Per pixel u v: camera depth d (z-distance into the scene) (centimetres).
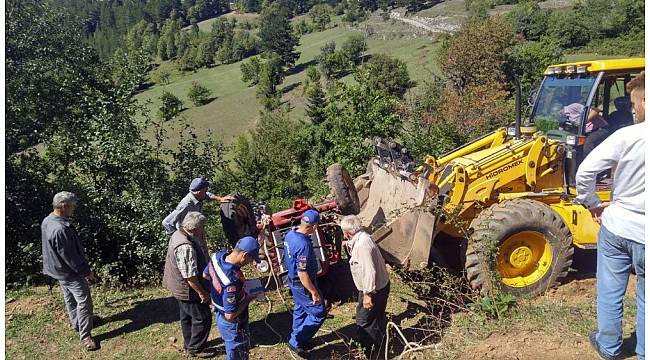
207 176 1041
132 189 959
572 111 643
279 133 1933
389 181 682
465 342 518
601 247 414
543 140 632
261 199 1684
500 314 546
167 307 710
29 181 1017
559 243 600
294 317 549
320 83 5022
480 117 1627
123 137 942
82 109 1064
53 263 584
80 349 612
